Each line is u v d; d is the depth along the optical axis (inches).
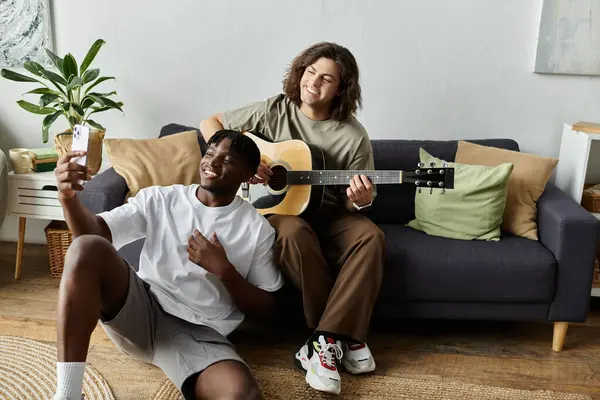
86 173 59.1
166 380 75.1
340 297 76.9
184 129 103.3
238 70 109.0
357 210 85.5
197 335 65.4
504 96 106.7
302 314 83.1
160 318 66.7
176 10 107.1
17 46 109.5
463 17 103.7
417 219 94.3
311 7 105.0
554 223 84.1
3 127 115.2
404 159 100.0
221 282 68.9
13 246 118.3
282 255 77.9
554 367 82.1
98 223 64.7
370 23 104.9
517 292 83.1
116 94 110.3
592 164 108.7
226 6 106.3
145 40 108.9
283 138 88.5
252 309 71.4
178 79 110.3
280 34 106.7
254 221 71.6
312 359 74.5
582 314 84.0
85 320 55.8
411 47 105.5
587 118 106.3
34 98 113.2
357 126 88.2
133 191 90.2
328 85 84.1
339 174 81.7
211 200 70.1
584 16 100.8
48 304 94.6
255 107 91.7
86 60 99.5
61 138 99.7
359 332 76.6
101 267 57.9
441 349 86.0
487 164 95.8
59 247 102.1
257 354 82.1
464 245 86.2
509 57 104.9
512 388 76.4
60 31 109.7
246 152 68.7
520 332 92.2
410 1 103.6
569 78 104.8
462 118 108.2
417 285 83.0
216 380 61.0
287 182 83.7
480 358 83.7
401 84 107.3
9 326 87.1
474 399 73.6
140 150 93.4
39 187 100.8
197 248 66.7
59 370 54.7
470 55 105.3
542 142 108.2
